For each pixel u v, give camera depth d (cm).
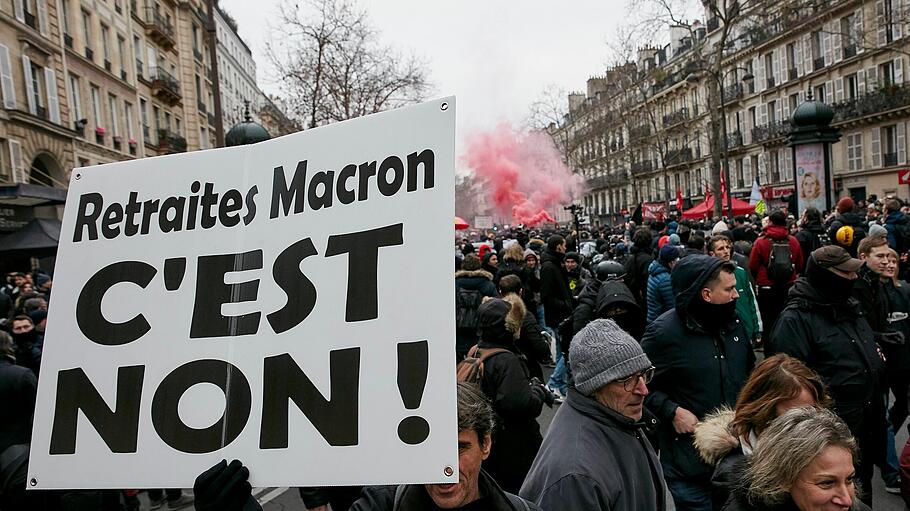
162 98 3575
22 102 2195
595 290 708
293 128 2902
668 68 5556
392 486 237
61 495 327
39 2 2338
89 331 208
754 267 830
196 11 4278
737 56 4591
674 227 1414
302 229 198
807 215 948
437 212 185
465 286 652
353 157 197
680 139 5406
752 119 4619
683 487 355
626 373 255
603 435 256
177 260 207
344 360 184
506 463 389
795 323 385
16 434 389
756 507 221
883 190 3516
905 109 3269
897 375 506
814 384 264
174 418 196
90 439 200
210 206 209
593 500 235
